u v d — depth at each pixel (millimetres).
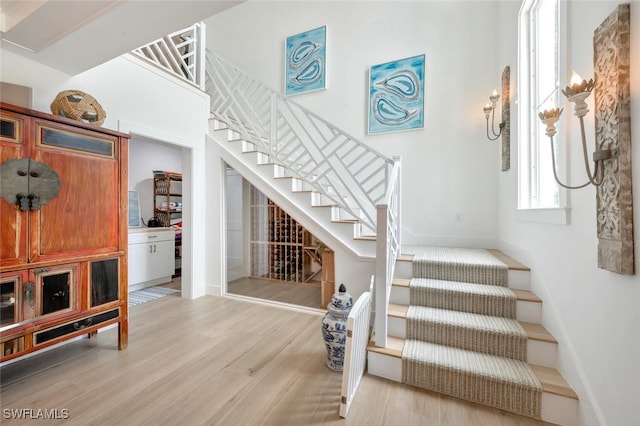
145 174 4891
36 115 1744
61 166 1874
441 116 3572
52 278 1829
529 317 1996
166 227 4738
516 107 2656
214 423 1480
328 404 1642
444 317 2055
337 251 2963
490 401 1632
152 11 1554
